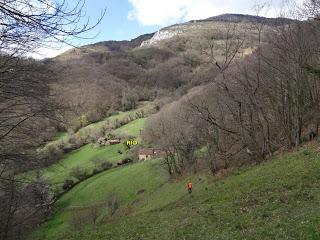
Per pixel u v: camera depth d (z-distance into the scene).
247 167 46.78
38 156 15.12
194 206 33.44
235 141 53.72
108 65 155.00
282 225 16.78
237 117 50.12
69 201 83.38
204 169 62.44
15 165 14.05
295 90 45.75
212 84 56.53
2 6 6.62
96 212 70.81
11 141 13.13
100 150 112.62
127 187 84.69
